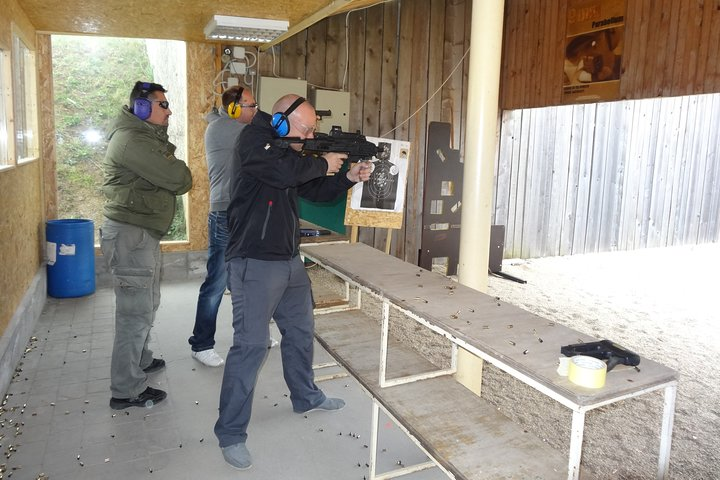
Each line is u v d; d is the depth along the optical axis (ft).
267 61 18.70
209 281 11.35
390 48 20.33
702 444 9.23
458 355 8.18
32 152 16.05
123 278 9.27
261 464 8.20
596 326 15.52
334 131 8.26
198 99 17.93
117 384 9.63
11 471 7.84
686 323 15.99
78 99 28.17
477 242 8.60
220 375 11.23
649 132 26.21
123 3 12.90
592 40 17.47
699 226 29.19
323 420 9.52
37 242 15.83
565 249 24.98
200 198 18.40
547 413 10.21
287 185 7.66
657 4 15.17
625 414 10.23
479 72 8.32
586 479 5.68
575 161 24.34
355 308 10.71
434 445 6.20
